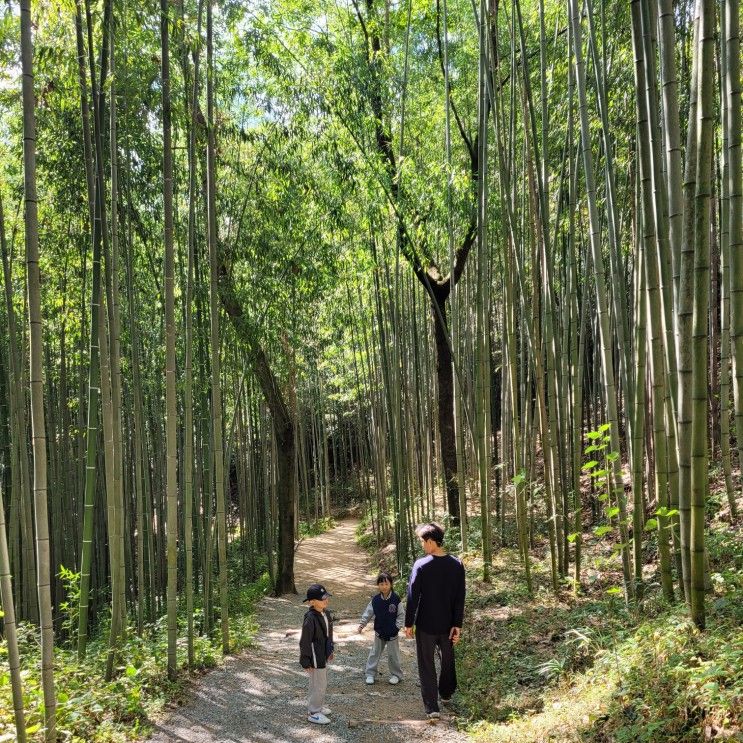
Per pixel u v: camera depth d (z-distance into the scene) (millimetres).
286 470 10320
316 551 15117
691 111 3354
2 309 8828
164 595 9375
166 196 5195
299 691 4914
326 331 13039
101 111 4996
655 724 2941
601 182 7520
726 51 3115
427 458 12766
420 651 4246
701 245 3213
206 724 4262
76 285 8055
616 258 5285
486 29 6230
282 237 8664
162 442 9688
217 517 6160
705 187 3148
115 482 5094
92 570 8789
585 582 6055
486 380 7148
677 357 3467
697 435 3393
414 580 4270
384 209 8383
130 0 5031
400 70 9922
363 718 4309
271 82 8211
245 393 11352
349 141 8602
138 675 4945
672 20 3332
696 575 3486
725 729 2707
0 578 3217
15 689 3248
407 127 9719
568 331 6238
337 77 8250
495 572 7297
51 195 7625
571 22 4793
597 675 3832
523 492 6289
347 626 7590
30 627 6488
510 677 4555
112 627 5062
